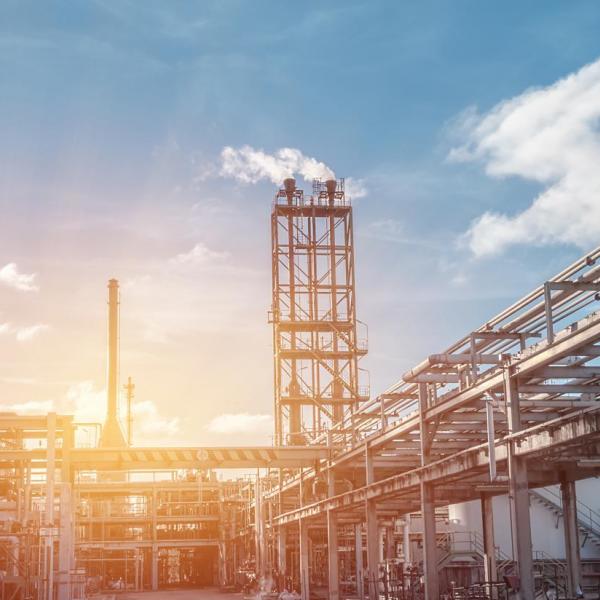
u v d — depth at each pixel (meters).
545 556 68.12
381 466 60.38
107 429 140.75
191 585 143.12
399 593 62.62
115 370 144.12
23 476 72.00
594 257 30.72
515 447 35.19
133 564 146.88
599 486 70.00
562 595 53.41
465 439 51.19
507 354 35.59
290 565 101.19
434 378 44.69
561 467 41.53
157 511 140.88
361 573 71.31
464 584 68.75
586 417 30.61
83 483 130.50
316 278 103.25
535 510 69.19
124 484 135.38
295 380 100.44
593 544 68.06
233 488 134.25
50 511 65.62
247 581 108.50
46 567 61.50
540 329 39.25
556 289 32.72
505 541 73.19
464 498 53.22
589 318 30.34
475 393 39.47
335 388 100.44
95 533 140.12
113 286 147.00
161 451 69.12
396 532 90.25
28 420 67.00
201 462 69.25
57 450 68.62
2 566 61.22
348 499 60.47
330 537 65.69
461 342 41.03
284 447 68.75
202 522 138.62
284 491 85.19
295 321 100.69
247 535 116.88
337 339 101.81
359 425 62.16
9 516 67.75
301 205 104.56
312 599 76.12
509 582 34.47
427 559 45.50
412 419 48.09
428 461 46.09
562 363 35.09
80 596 78.25
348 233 104.75
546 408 44.16
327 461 67.94
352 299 103.06
